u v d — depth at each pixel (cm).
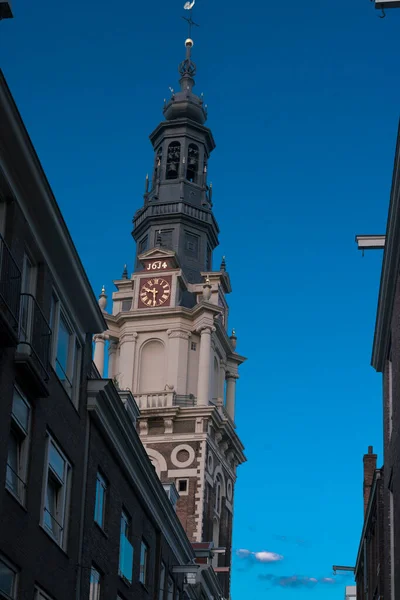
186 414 12838
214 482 13112
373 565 6650
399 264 4506
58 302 4262
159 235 14338
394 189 4291
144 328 13400
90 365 4747
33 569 3812
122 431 5072
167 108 15312
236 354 14100
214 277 14038
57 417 4166
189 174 14988
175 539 6675
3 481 3497
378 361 5650
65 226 4094
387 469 5300
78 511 4428
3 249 3538
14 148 3625
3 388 3538
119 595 5241
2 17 3450
